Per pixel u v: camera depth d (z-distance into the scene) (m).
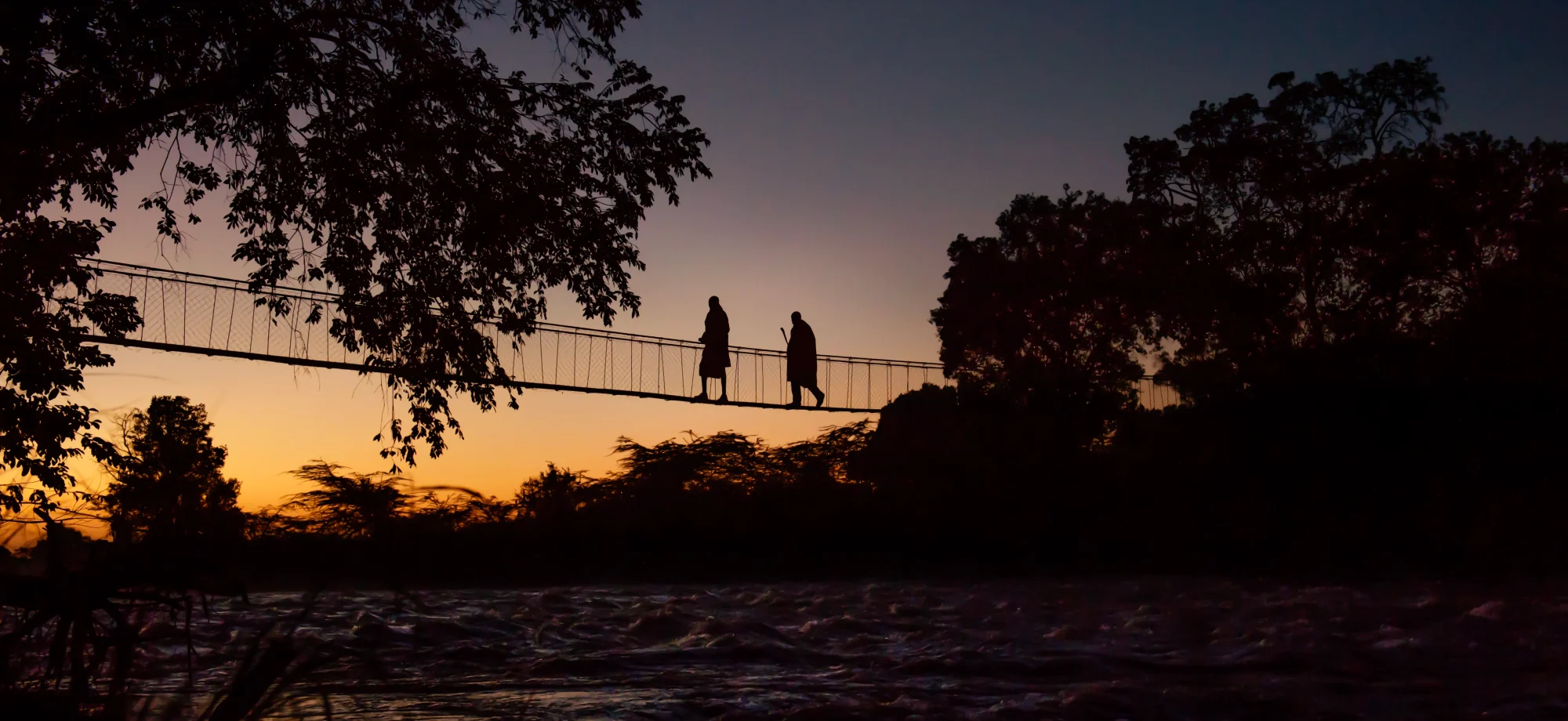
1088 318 35.03
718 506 19.53
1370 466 22.38
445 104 10.37
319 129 10.22
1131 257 31.50
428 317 11.52
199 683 4.09
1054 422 24.27
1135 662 7.53
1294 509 21.30
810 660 7.68
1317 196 29.58
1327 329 28.83
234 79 8.93
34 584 2.45
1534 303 24.02
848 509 20.53
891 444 22.94
